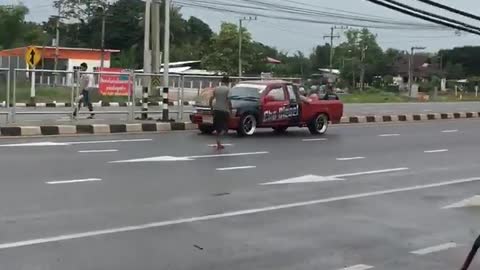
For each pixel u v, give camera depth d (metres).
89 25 100.75
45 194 9.33
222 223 8.06
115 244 6.89
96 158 13.23
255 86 19.94
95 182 10.48
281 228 7.93
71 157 13.22
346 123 25.91
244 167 12.84
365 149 16.98
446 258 6.90
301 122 20.39
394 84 112.88
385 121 27.77
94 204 8.80
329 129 22.77
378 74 117.81
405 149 17.38
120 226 7.66
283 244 7.20
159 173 11.65
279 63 109.50
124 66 89.56
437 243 7.53
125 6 101.50
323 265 6.47
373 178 12.25
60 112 20.48
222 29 90.50
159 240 7.13
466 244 7.52
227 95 15.70
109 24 100.31
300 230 7.88
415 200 10.22
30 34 86.00
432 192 11.00
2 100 19.38
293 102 20.20
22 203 8.66
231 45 90.06
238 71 87.50
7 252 6.41
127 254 6.54
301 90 23.03
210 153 14.79
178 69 90.00
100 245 6.82
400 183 11.80
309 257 6.73
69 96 23.41
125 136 18.00
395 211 9.30
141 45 100.56
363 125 25.20
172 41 109.50
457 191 11.18
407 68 125.19
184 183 10.75
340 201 9.84
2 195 9.13
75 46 98.44
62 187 9.93
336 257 6.77
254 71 91.62
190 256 6.57
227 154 14.74
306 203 9.54
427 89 104.38
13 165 11.84
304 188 10.81
